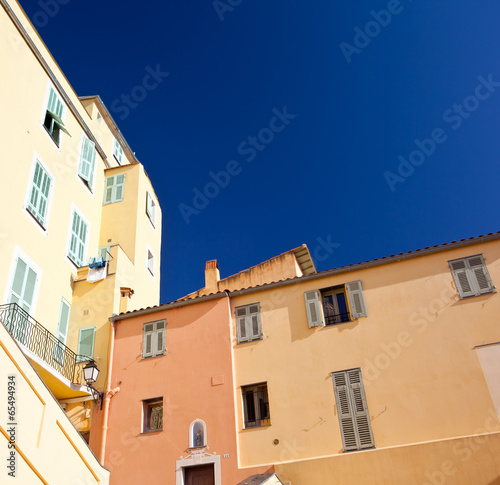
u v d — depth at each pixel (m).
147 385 16.16
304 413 14.57
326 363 15.06
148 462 14.92
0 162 15.02
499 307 14.41
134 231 21.22
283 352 15.61
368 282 15.90
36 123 17.36
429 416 13.65
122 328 17.42
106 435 15.55
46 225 16.91
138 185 22.59
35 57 17.92
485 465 12.50
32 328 14.72
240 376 15.64
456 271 15.23
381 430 13.80
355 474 13.23
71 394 15.88
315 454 13.96
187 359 16.23
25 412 8.86
